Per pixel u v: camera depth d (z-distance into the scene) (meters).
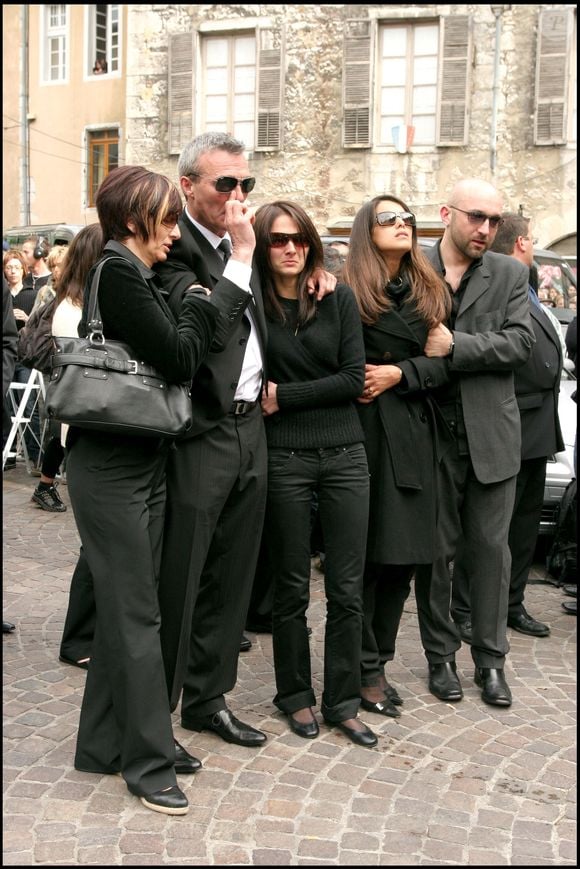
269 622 4.65
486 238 3.81
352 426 3.47
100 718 3.16
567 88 15.90
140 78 18.50
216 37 17.88
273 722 3.62
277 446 3.42
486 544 3.90
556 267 9.35
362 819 2.96
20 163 21.94
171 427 2.88
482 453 3.83
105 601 2.97
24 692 3.84
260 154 17.52
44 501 7.00
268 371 3.41
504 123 16.30
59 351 2.86
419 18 16.45
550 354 4.62
